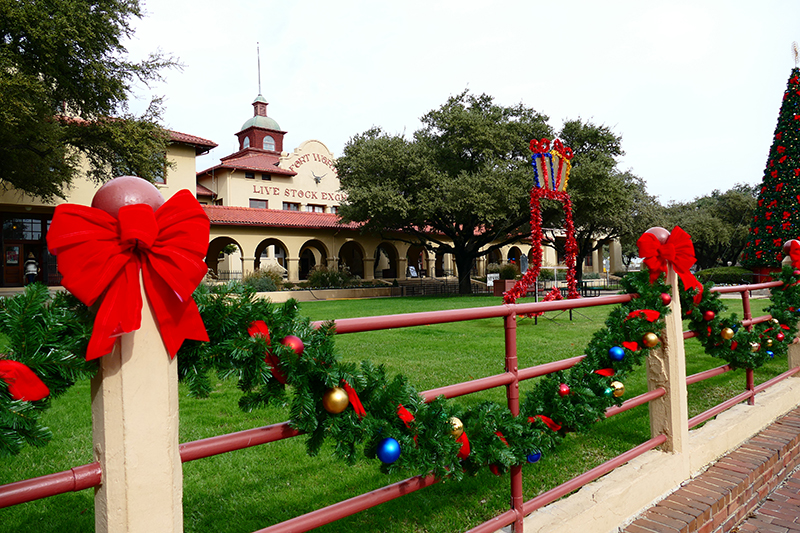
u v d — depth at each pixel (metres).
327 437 1.40
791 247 4.52
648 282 2.80
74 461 3.20
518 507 2.01
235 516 2.49
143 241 0.92
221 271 24.62
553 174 11.02
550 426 2.16
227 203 31.75
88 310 1.03
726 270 19.38
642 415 4.12
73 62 13.01
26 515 2.55
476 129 21.61
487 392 4.66
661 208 33.88
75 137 15.02
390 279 34.06
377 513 2.52
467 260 24.78
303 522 1.40
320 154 36.12
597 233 31.22
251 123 41.66
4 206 20.05
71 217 0.87
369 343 7.89
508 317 2.05
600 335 2.52
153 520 1.05
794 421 3.97
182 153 24.45
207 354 1.15
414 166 21.36
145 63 14.45
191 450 1.17
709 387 4.99
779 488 3.27
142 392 1.04
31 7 11.16
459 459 1.74
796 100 15.52
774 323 4.27
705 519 2.53
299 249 26.66
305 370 1.28
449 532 2.32
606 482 2.48
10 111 11.06
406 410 1.56
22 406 0.88
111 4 13.21
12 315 0.92
